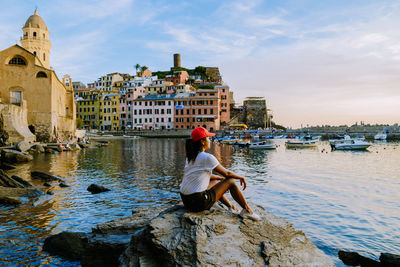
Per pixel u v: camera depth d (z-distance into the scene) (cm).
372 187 2009
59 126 6338
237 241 545
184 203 599
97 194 1736
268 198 1683
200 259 506
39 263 836
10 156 3209
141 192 1798
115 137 10119
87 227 1160
